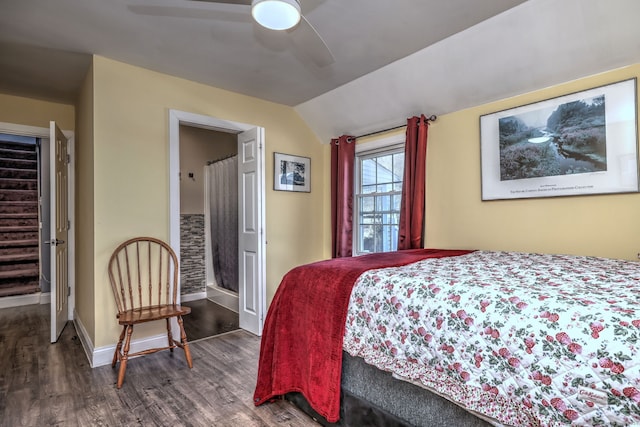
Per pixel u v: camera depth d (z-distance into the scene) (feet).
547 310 3.65
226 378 7.68
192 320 12.26
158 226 9.59
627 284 4.41
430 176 10.75
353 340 5.31
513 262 6.61
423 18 7.23
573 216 8.04
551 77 8.09
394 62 9.38
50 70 9.55
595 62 7.42
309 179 13.53
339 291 5.66
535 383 3.47
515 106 8.89
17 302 14.58
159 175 9.65
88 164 9.25
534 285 4.43
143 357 8.89
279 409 6.39
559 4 6.70
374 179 12.79
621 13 6.46
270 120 12.37
